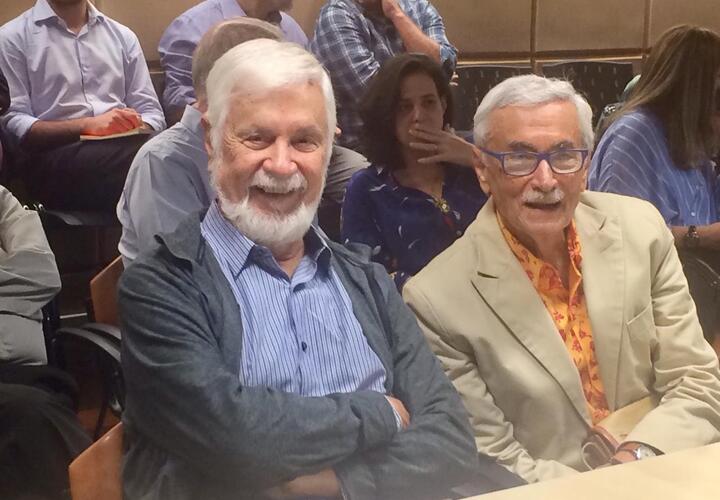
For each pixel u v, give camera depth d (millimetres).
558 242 1790
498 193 1767
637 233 1839
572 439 1717
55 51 3229
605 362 1758
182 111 3471
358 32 3350
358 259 1615
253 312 1455
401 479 1421
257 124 1472
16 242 2236
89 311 2398
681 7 5125
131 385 1406
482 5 4617
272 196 1488
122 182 3029
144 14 3732
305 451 1355
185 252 1447
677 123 2570
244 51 1502
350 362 1502
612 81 4445
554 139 1704
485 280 1734
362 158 2967
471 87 4062
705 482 1154
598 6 4910
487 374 1713
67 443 1913
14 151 3127
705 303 2389
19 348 2119
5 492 1885
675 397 1758
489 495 1122
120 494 1439
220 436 1328
